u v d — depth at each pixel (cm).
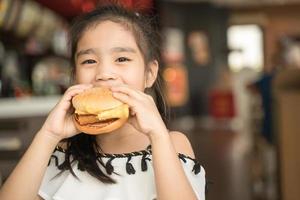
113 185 96
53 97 319
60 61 403
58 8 382
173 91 947
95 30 97
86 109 88
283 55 639
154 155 85
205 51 1026
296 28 1140
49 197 99
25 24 347
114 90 90
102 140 103
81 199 96
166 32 912
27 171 89
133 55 97
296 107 277
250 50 1119
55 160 103
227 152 551
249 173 423
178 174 83
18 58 366
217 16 1061
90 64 96
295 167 278
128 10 107
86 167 98
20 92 318
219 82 958
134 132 103
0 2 301
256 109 399
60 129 91
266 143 355
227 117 918
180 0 987
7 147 233
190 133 797
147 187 94
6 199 89
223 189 369
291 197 279
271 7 1094
